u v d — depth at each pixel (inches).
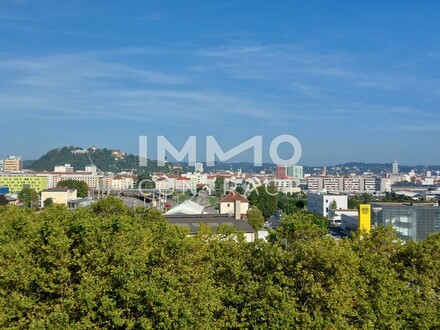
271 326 1165.7
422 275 1437.0
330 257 1250.6
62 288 1198.3
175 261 1316.4
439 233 1690.5
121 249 1253.7
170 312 1146.0
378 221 4168.3
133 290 1153.4
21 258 1254.9
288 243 1398.9
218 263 1400.1
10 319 1147.3
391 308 1272.1
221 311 1282.0
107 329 1137.4
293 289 1269.7
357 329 1231.5
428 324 1283.2
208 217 3592.5
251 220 4709.6
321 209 7500.0
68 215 1549.0
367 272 1358.3
